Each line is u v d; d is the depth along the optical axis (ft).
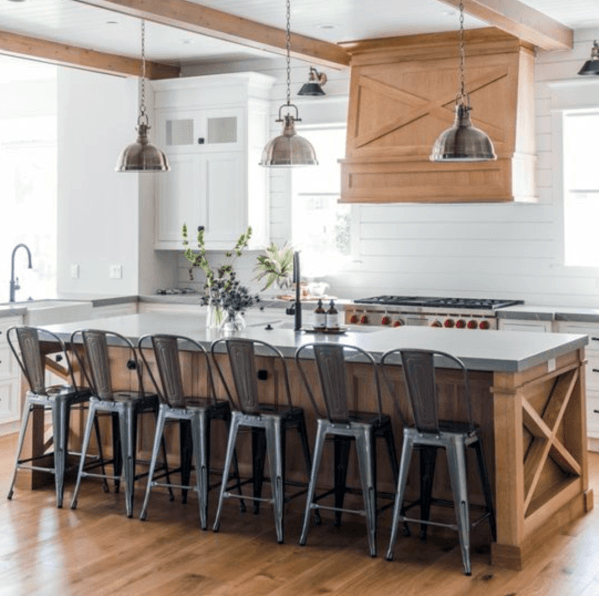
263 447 16.69
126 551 15.01
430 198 23.06
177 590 13.37
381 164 23.66
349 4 20.04
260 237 27.07
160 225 27.84
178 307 26.84
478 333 17.67
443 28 22.29
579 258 24.03
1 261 32.12
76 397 17.83
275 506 15.51
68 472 19.49
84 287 28.43
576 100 23.16
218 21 20.47
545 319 21.71
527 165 23.08
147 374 18.38
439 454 15.96
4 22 22.02
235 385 15.80
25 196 31.55
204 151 26.94
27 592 13.30
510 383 14.30
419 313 23.25
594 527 16.31
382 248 25.93
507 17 19.27
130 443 16.90
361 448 14.90
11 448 22.11
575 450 17.40
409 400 14.64
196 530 16.11
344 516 16.75
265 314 25.38
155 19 19.21
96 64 25.48
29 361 17.83
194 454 16.29
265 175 27.22
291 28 22.27
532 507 15.47
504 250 24.38
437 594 13.23
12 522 16.51
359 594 13.23
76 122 28.19
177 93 27.17
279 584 13.60
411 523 16.11
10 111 30.89
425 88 23.20
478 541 15.61
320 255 27.17
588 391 21.44
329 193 26.76
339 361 14.75
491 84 22.53
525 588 13.46
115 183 27.66
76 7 20.61
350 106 24.21
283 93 26.94
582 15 21.48
